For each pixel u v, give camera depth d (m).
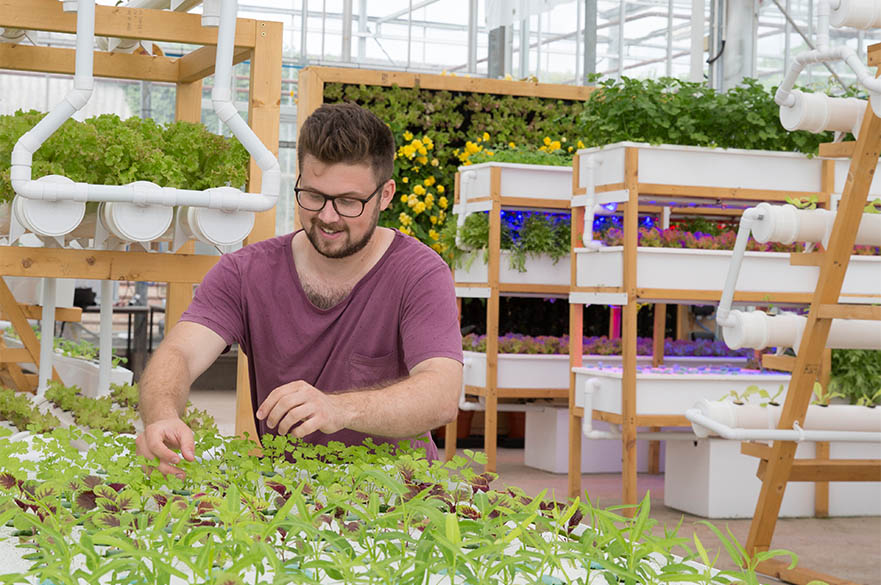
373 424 1.45
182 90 2.80
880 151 3.07
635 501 4.09
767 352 4.94
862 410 3.34
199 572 0.77
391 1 11.82
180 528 0.86
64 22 2.18
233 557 0.83
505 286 5.23
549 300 6.62
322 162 1.62
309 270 1.85
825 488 4.37
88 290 7.73
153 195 2.00
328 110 1.66
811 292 4.25
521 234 5.37
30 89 9.46
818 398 3.39
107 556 0.93
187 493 1.21
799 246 4.28
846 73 7.45
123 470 1.20
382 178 1.68
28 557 0.92
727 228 5.26
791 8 7.68
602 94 4.33
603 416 4.27
